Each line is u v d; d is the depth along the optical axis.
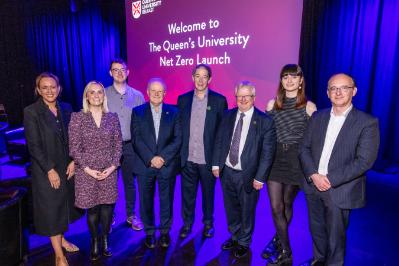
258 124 2.17
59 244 2.30
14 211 2.11
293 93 2.13
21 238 2.20
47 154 2.19
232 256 2.46
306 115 2.11
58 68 8.29
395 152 4.95
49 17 8.12
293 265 2.35
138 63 6.04
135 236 2.80
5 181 2.73
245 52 4.45
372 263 2.39
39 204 2.22
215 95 2.57
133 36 6.05
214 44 4.79
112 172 2.35
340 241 1.96
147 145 2.45
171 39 5.40
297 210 3.33
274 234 2.81
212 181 2.65
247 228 2.40
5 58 8.50
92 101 2.22
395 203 3.63
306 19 4.86
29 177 2.82
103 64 7.43
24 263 2.29
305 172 1.98
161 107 2.47
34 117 2.13
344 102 1.81
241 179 2.30
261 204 3.47
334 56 4.83
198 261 2.40
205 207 2.73
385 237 2.81
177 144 2.47
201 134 2.57
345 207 1.88
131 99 2.99
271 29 4.18
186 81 5.30
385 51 4.62
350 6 4.66
